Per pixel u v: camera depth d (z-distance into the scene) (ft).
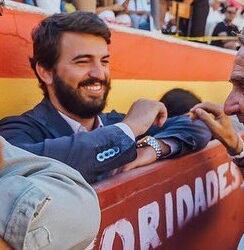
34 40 4.56
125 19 6.90
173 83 6.14
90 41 4.54
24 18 4.64
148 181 4.80
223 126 5.86
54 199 2.73
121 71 5.40
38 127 4.45
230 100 4.56
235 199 6.64
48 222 2.67
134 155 4.40
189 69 6.41
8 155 2.92
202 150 5.77
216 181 6.10
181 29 8.62
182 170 5.38
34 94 4.75
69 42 4.48
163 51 5.98
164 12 8.20
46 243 2.65
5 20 4.44
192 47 6.45
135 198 4.61
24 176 2.82
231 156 5.99
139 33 5.62
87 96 4.59
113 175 4.54
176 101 6.12
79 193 2.89
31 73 4.71
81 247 2.95
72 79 4.52
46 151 4.00
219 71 7.04
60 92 4.55
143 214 4.73
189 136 5.48
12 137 4.25
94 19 4.55
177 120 5.68
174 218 5.24
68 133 4.58
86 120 4.75
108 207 4.24
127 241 4.50
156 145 5.11
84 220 2.86
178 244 5.32
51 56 4.49
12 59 4.52
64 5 5.98
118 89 5.36
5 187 2.64
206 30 8.86
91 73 4.56
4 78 4.45
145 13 7.29
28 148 4.04
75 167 4.02
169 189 5.15
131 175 4.63
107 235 4.24
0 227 2.55
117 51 5.33
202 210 5.80
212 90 6.86
